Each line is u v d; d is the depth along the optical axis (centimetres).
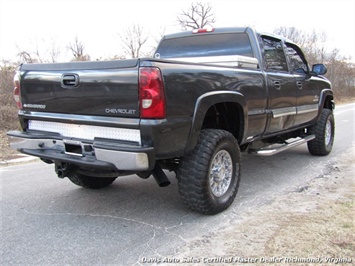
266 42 507
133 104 309
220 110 418
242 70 414
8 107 1045
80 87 340
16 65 1252
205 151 355
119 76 313
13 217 388
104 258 297
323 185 481
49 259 297
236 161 402
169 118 315
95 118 335
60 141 361
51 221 376
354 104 2130
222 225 354
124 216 386
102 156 320
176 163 380
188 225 358
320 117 644
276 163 615
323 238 316
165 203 425
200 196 358
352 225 341
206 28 519
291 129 564
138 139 312
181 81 325
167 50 555
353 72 2831
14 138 396
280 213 380
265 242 313
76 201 436
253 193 454
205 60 436
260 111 446
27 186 503
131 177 538
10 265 288
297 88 546
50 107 371
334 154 682
